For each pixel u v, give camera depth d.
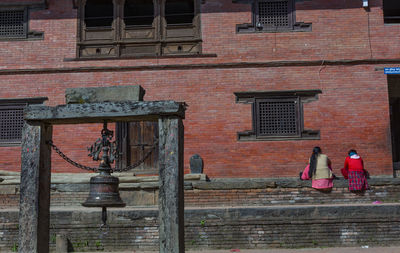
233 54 14.90
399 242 9.18
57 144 14.61
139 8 18.14
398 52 14.63
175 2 17.62
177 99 14.70
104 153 6.07
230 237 9.29
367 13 14.90
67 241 9.27
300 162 14.27
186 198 11.06
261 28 15.01
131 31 15.33
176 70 14.88
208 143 14.47
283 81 14.67
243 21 15.08
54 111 6.01
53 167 14.51
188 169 14.37
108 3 17.64
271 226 9.31
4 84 15.04
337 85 14.56
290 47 14.85
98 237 9.37
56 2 15.48
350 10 14.93
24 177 6.03
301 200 10.95
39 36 15.31
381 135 14.23
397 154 17.62
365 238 9.23
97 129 14.69
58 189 11.49
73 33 15.28
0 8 15.44
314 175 10.96
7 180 12.12
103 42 15.25
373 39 14.74
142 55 15.02
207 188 11.07
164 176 5.76
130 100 6.14
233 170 14.31
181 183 5.89
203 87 14.76
